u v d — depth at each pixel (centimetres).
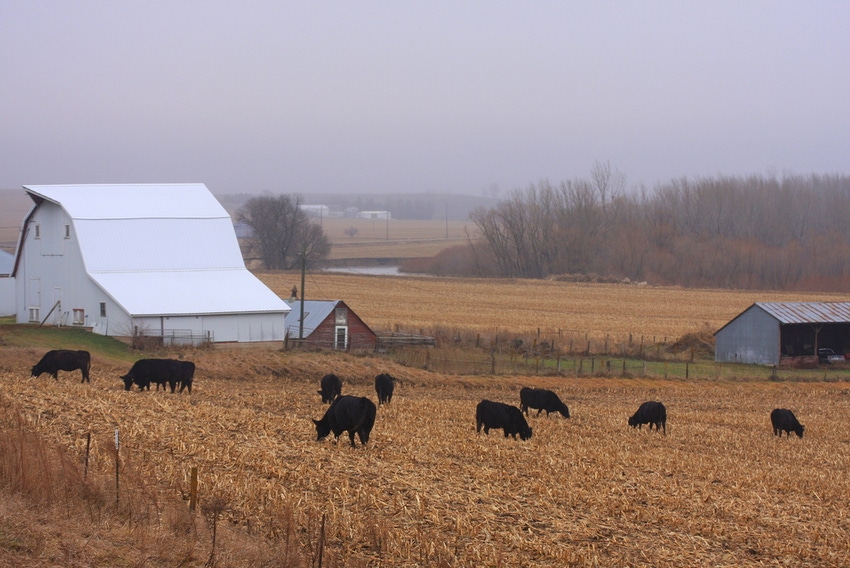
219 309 6225
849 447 3772
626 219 17225
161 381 3888
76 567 1468
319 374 5366
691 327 9019
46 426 2536
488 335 7556
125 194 7169
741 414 4653
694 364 6931
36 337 5653
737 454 3400
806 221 17412
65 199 6775
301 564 1638
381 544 1811
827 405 5219
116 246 6581
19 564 1432
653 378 6031
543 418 4028
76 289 6519
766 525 2294
